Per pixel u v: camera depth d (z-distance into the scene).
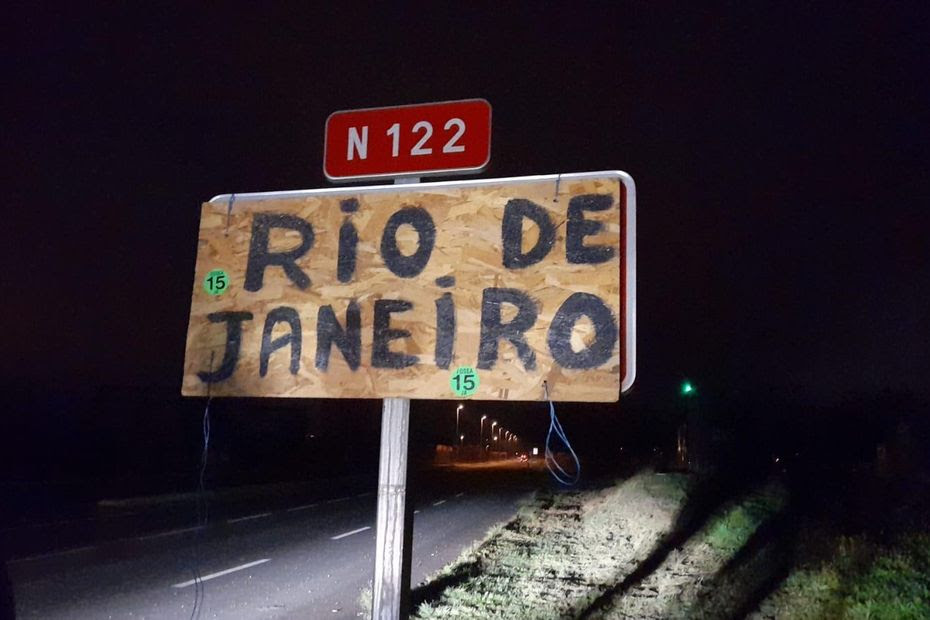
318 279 4.18
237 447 38.41
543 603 8.50
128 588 10.16
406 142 4.48
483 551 12.75
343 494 28.25
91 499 21.72
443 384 3.92
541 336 3.84
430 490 32.03
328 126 4.62
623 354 3.79
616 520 17.00
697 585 9.43
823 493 16.25
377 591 4.04
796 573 9.19
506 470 59.09
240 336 4.23
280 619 8.55
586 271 3.86
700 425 23.97
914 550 9.49
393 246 4.12
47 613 8.74
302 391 4.09
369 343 4.05
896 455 21.55
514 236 3.98
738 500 16.45
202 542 14.72
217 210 4.39
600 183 3.95
